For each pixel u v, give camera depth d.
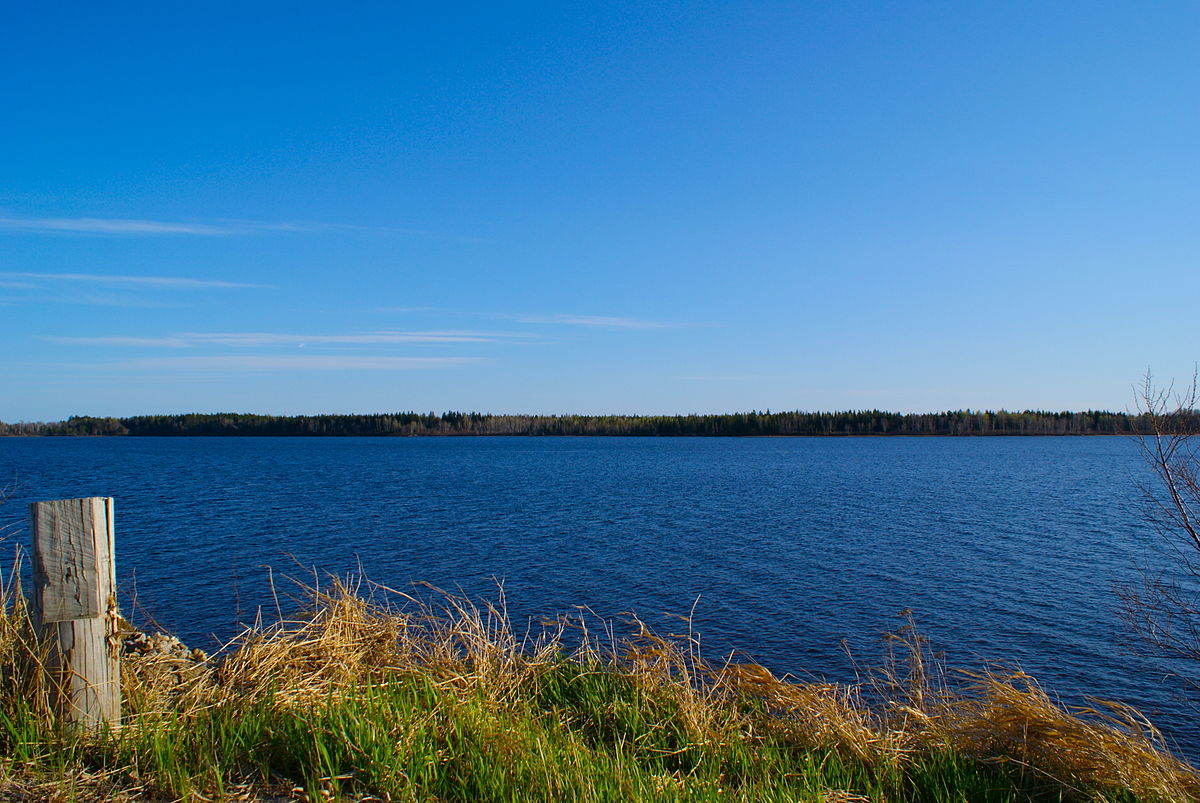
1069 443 180.75
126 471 67.44
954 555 25.48
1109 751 5.38
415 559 24.09
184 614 16.33
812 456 109.81
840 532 30.73
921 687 7.26
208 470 69.88
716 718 6.13
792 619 17.38
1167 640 9.52
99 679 4.33
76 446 144.00
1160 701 12.48
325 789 4.06
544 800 4.16
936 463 89.81
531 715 5.67
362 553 25.05
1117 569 23.06
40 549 4.25
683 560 24.25
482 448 142.50
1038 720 5.66
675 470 74.44
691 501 43.03
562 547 26.61
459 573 21.92
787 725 6.17
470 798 4.17
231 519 33.28
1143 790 5.13
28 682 4.30
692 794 4.52
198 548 25.47
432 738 4.68
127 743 4.17
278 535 28.73
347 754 4.37
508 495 46.06
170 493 45.53
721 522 33.69
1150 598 9.98
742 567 23.17
